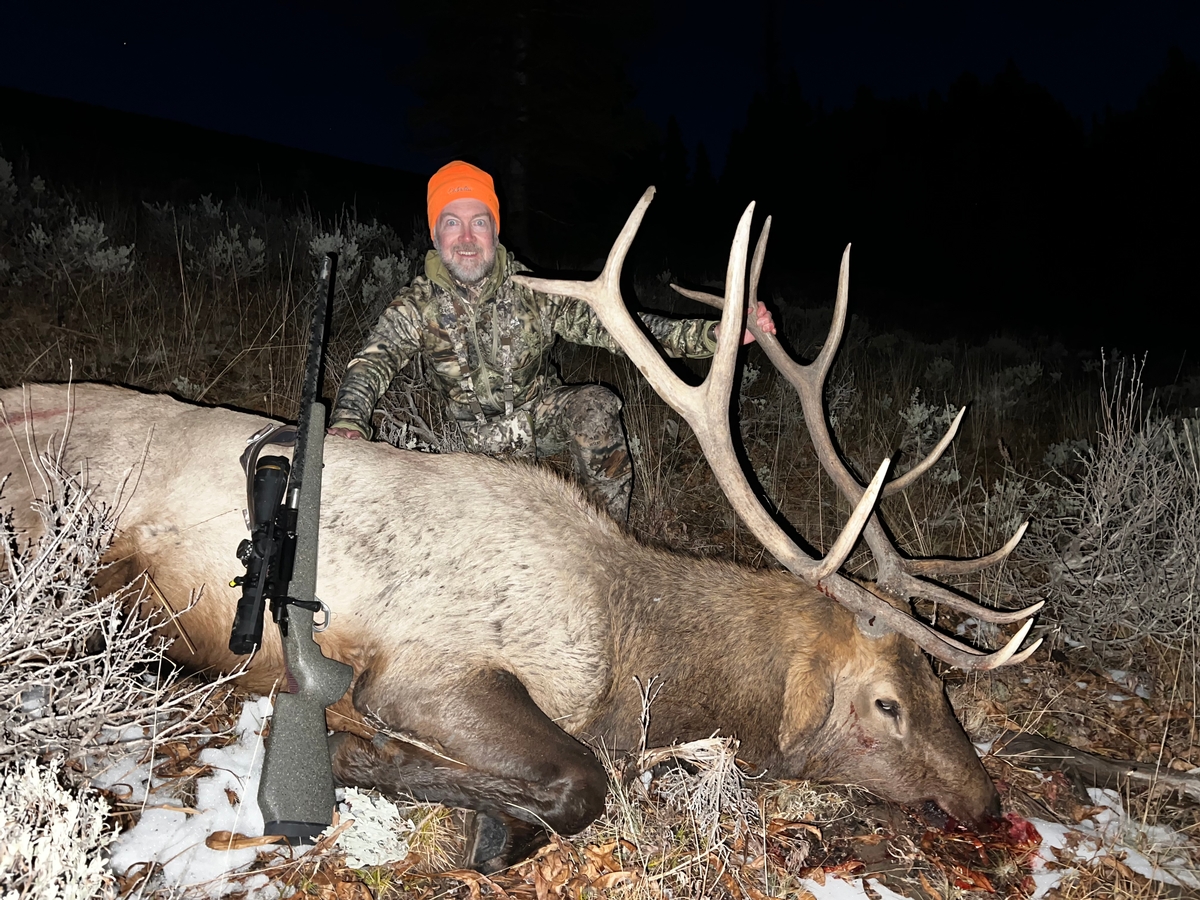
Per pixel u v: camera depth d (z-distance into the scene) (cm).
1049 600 520
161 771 311
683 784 324
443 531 334
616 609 347
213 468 333
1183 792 381
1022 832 344
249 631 282
